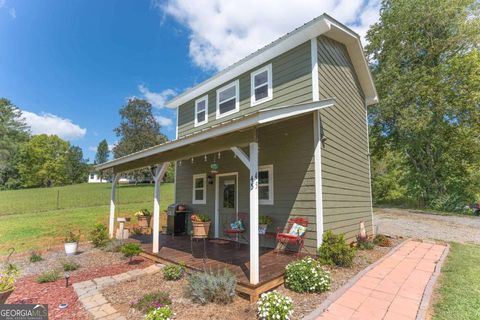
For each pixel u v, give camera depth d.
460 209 16.31
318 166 5.91
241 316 3.44
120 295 4.28
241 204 7.79
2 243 8.66
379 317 3.39
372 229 9.69
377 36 18.95
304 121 6.28
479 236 9.50
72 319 3.53
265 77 7.43
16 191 27.42
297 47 6.67
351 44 8.01
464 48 16.28
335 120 7.04
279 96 6.92
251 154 4.32
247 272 4.69
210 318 3.41
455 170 17.30
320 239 5.71
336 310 3.59
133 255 6.39
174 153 6.26
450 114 16.08
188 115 10.66
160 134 34.78
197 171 9.51
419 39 17.00
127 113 32.41
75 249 7.47
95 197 21.38
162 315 3.18
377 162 23.03
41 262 6.66
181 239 8.38
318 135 6.01
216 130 4.55
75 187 33.06
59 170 39.50
